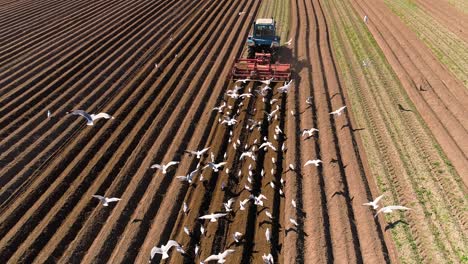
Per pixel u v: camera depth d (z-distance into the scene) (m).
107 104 22.70
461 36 31.58
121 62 27.61
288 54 28.97
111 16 36.53
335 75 25.84
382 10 37.81
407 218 15.46
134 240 14.57
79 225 15.13
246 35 32.69
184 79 25.28
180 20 35.59
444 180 17.28
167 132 20.33
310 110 22.20
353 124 21.30
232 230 15.00
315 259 13.78
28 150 18.69
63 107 22.09
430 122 21.27
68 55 28.20
